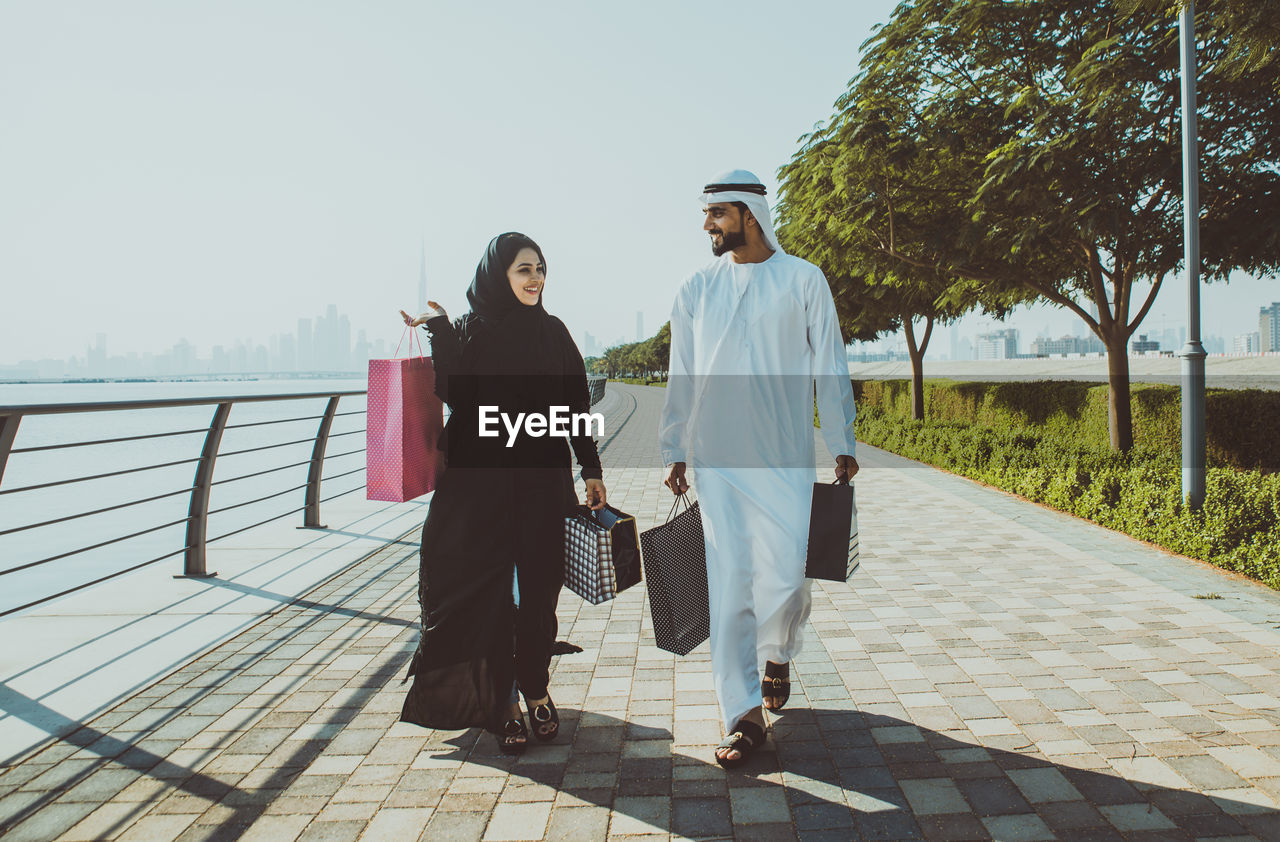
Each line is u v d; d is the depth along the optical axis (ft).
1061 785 8.77
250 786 8.99
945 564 18.89
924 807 8.39
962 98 30.71
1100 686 11.48
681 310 10.44
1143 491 21.67
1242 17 18.95
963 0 28.78
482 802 8.63
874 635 13.92
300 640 13.99
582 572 9.60
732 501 9.87
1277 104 24.36
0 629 14.60
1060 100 27.30
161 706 11.18
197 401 16.60
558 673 12.51
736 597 9.56
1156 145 26.14
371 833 8.02
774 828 8.05
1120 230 25.16
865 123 30.45
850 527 9.64
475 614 9.49
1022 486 29.25
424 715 9.59
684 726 10.53
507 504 9.59
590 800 8.65
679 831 8.02
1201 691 11.21
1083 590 16.43
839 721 10.54
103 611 15.70
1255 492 18.31
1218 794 8.50
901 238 35.53
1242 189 25.22
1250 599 15.58
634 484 35.47
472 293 9.89
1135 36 26.37
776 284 9.98
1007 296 36.68
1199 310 19.74
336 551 21.26
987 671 12.17
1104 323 31.45
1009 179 26.78
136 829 8.11
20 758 9.64
